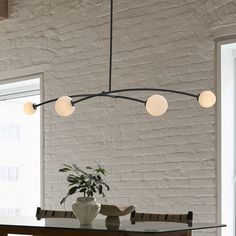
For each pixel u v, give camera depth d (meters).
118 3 6.08
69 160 6.38
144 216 4.70
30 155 7.35
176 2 5.64
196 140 5.39
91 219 4.04
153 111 3.95
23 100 7.45
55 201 6.46
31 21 6.88
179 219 4.47
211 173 5.27
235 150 5.34
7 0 7.13
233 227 5.27
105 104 6.09
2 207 7.57
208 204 5.26
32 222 4.29
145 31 5.84
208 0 5.41
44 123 6.65
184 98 5.50
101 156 6.09
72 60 6.44
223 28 5.30
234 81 5.41
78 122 6.32
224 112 5.29
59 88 6.54
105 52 6.14
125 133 5.90
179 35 5.59
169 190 5.54
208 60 5.38
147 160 5.71
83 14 6.37
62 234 3.80
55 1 6.64
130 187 5.83
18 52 7.00
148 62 5.79
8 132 7.59
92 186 4.02
